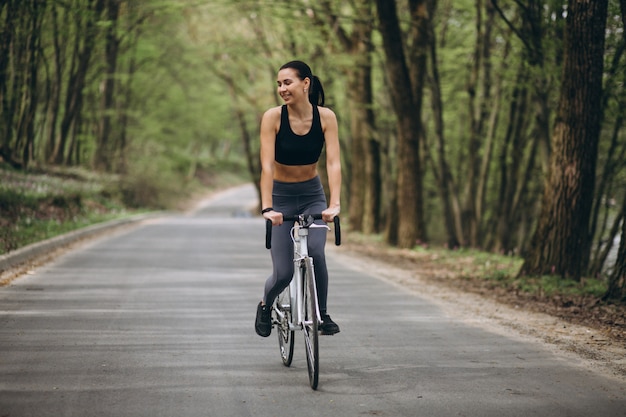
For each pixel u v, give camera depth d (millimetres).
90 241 21891
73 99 39812
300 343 8445
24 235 18203
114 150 51812
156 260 17078
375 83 34281
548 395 6277
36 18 26734
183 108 58938
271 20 31891
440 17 28328
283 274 6820
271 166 6547
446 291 13414
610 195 25312
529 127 31094
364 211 31500
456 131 38906
